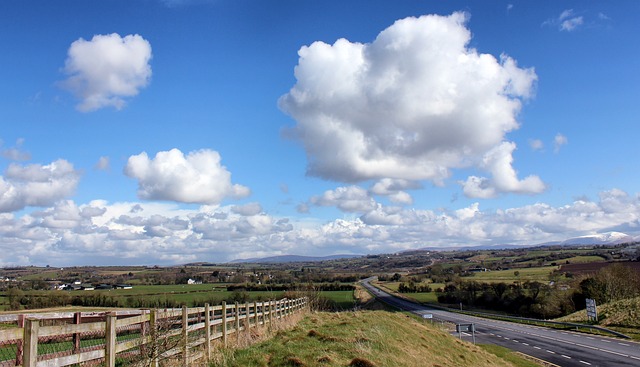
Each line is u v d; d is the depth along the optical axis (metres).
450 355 24.48
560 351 36.12
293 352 14.98
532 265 152.62
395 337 22.14
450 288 110.25
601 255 145.25
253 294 66.56
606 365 29.36
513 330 55.56
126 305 57.72
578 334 48.75
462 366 22.55
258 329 20.31
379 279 171.12
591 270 80.25
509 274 126.88
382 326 24.20
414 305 98.94
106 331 8.76
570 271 96.88
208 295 69.81
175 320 11.46
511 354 34.78
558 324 57.59
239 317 18.70
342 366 14.21
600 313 56.69
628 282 70.00
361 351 16.28
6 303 55.75
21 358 7.69
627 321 49.28
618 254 136.62
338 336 18.95
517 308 86.19
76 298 59.53
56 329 7.34
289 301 32.59
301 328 22.17
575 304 73.69
